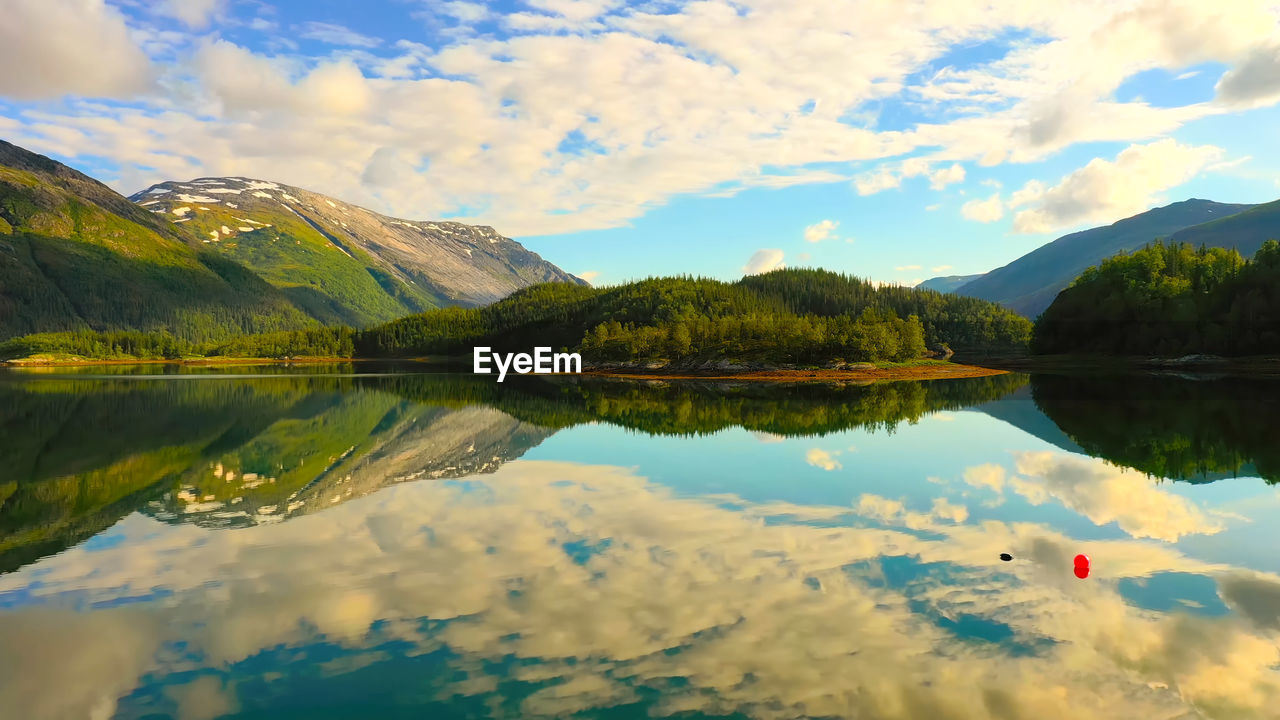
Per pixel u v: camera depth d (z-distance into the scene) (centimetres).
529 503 2211
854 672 1019
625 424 4672
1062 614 1236
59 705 966
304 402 7019
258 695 986
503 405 6556
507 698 955
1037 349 13725
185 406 6494
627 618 1233
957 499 2206
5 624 1254
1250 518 1927
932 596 1327
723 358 12338
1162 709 914
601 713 912
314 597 1366
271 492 2492
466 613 1268
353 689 995
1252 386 6812
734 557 1590
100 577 1512
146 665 1087
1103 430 3894
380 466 3075
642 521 1948
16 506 2294
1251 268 10388
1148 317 11356
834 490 2361
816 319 12938
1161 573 1456
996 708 915
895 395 7088
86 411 5925
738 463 2952
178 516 2117
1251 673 1012
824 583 1405
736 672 1021
